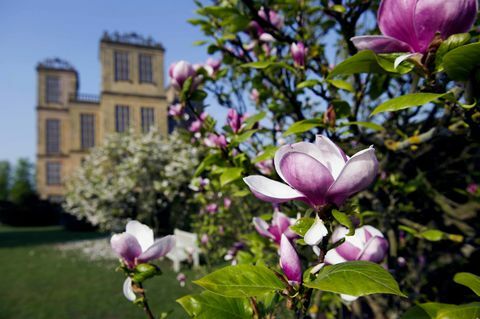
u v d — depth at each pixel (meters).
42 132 44.75
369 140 1.91
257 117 1.99
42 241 18.88
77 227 24.92
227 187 2.81
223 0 2.37
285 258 0.89
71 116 39.22
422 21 0.98
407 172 3.02
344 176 0.81
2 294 8.20
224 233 5.28
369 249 1.04
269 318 1.09
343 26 1.95
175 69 2.00
